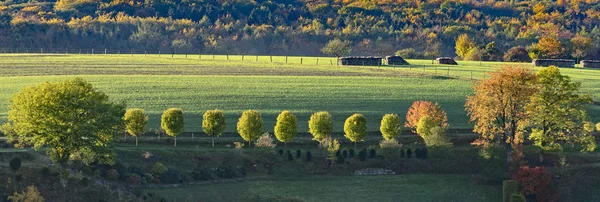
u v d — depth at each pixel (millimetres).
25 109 116125
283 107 181375
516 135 143250
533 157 142750
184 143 146125
